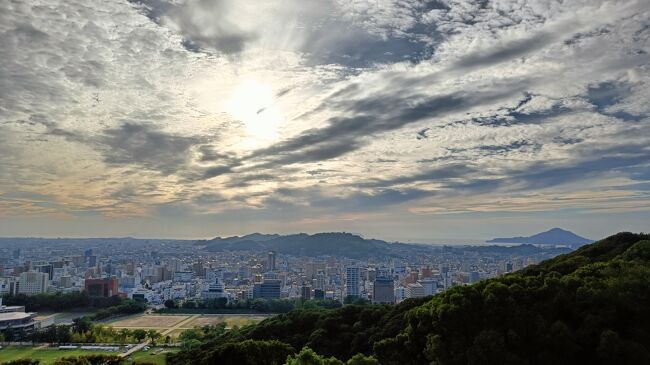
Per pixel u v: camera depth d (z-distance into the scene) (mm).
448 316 30141
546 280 31672
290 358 31109
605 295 28828
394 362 35500
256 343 48375
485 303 29953
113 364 58156
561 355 27297
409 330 35000
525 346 27875
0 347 105875
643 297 28375
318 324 62531
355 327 59000
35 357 94625
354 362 30000
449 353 29500
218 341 68625
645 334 26469
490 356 27297
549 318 29094
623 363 25406
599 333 27031
